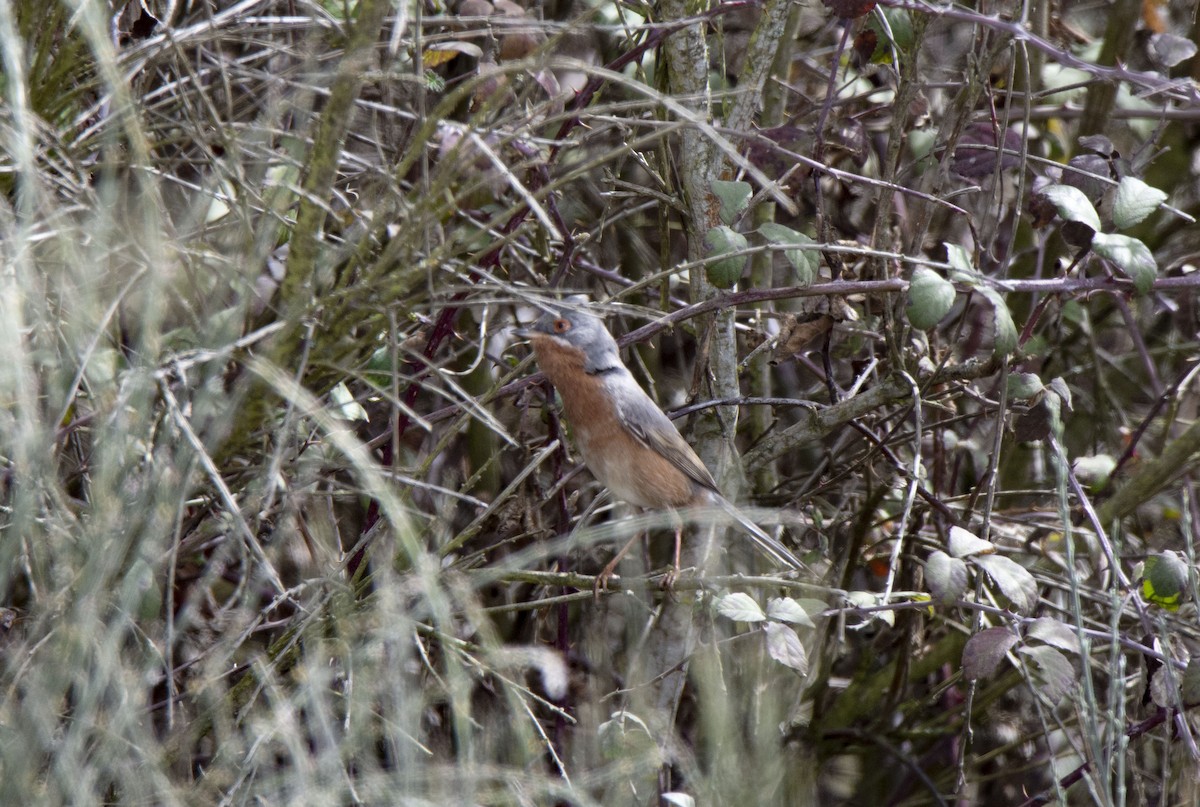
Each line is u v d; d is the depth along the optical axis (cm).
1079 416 1362
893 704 1205
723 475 1066
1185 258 1260
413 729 683
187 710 805
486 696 926
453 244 730
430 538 983
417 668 882
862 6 900
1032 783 1256
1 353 589
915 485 898
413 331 966
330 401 840
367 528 877
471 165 764
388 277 688
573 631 1130
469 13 902
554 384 977
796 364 1370
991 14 1033
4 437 616
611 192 1078
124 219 719
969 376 984
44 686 595
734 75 1237
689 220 1049
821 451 1320
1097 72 891
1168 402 1295
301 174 739
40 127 693
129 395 617
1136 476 1109
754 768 802
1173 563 845
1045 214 910
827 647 1209
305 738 773
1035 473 1349
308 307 680
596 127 973
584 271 1188
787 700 991
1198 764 795
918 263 856
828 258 987
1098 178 951
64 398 656
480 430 1122
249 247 729
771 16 948
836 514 1179
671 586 849
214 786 657
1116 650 768
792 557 948
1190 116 1240
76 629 596
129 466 643
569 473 1040
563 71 1145
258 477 759
